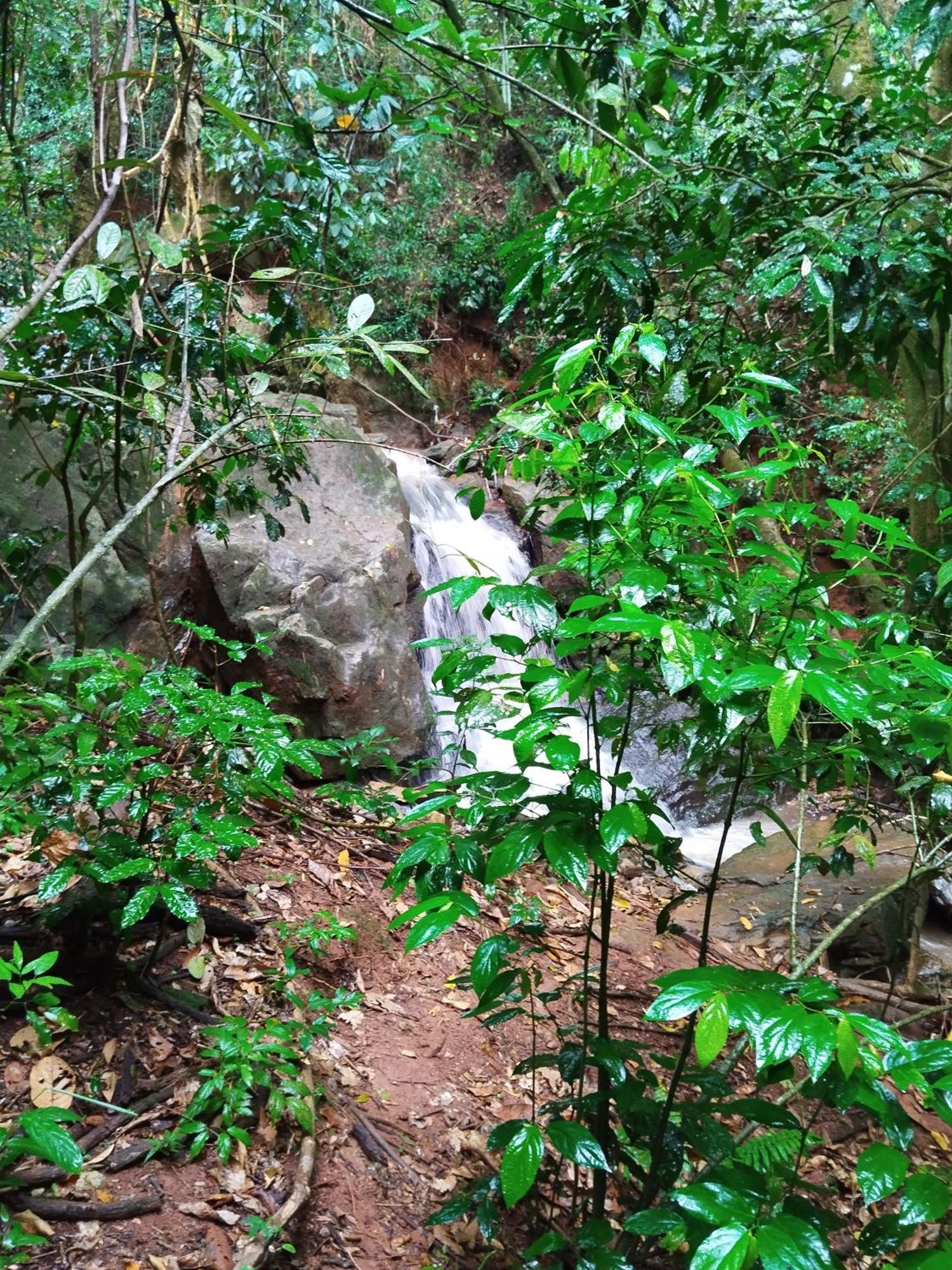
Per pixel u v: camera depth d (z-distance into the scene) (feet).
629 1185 7.48
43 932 8.11
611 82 7.86
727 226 7.77
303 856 11.71
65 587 4.18
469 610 21.30
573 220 7.79
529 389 7.68
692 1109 5.08
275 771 6.61
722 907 15.02
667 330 8.45
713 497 4.39
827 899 14.96
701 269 8.45
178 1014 8.14
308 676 14.87
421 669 17.94
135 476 14.76
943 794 6.95
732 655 4.29
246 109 11.20
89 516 14.87
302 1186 6.82
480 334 36.50
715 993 3.20
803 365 9.70
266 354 8.19
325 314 19.77
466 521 24.38
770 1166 5.89
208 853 6.48
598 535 4.74
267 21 7.23
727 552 4.77
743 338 9.61
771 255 7.98
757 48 8.64
